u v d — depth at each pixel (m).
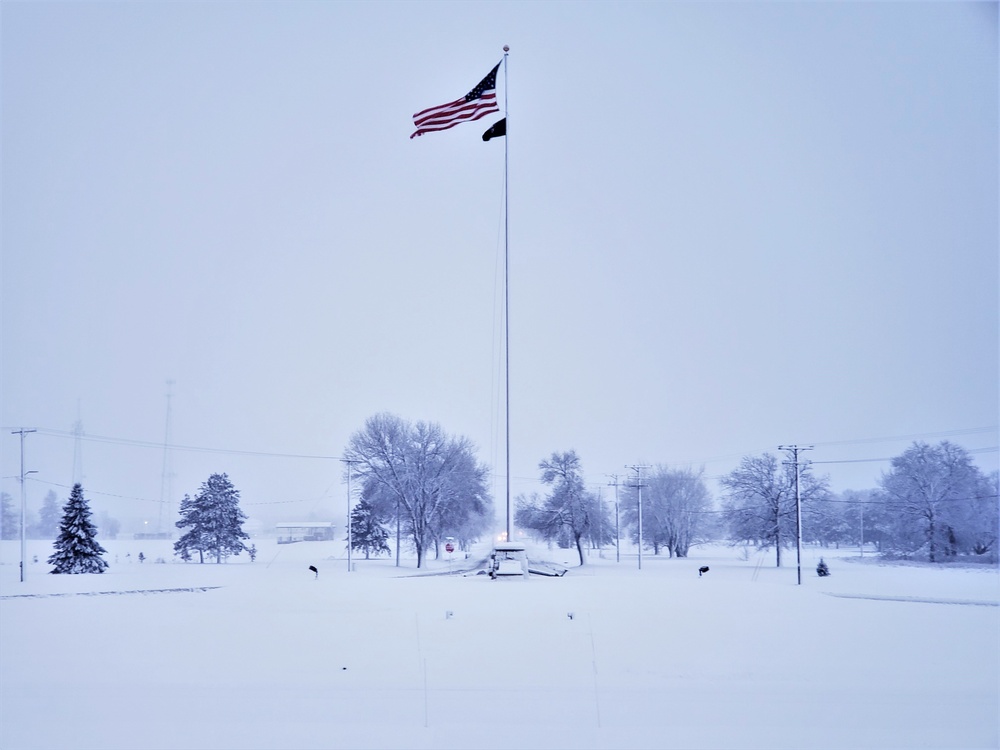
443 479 84.19
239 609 32.69
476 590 39.47
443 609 30.98
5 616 30.84
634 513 112.75
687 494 111.31
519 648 22.16
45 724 14.45
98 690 17.33
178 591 43.94
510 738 13.44
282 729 14.02
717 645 22.78
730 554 118.44
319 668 19.70
